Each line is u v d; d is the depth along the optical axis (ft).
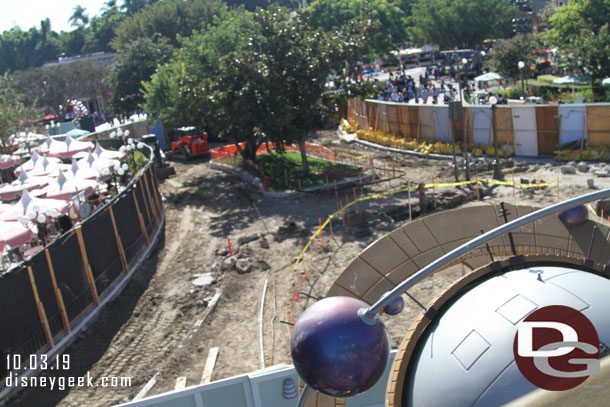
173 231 92.17
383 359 13.01
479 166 107.04
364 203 94.22
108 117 258.78
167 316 61.87
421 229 29.58
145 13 300.81
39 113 217.36
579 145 106.93
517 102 143.43
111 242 69.92
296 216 92.43
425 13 280.72
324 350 12.66
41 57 412.16
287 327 56.03
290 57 109.09
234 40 130.93
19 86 240.12
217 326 58.23
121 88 216.54
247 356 51.88
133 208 79.92
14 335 50.60
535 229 29.55
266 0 409.28
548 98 156.35
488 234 12.85
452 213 29.96
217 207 104.27
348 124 170.50
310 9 282.97
